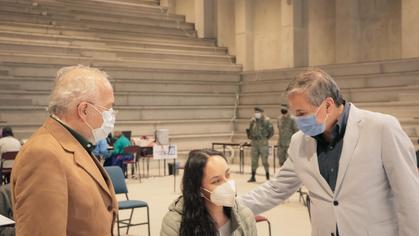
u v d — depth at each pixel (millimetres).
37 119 12875
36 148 1910
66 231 1917
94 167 2086
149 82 15062
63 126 2059
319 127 2332
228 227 2396
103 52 14930
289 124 10469
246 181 10625
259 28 17422
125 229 6562
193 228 2275
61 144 1996
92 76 2113
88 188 1988
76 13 16266
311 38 16109
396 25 13977
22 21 14898
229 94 16375
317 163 2449
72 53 14398
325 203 2414
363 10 14719
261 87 15875
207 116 15648
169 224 2334
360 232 2316
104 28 16219
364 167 2316
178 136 14383
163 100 15156
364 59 14664
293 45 16000
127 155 11148
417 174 2320
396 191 2268
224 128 15656
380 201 2320
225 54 18078
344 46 14930
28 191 1845
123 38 16188
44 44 14086
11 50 13484
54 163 1894
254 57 17609
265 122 10641
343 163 2352
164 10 19547
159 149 9867
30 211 1825
